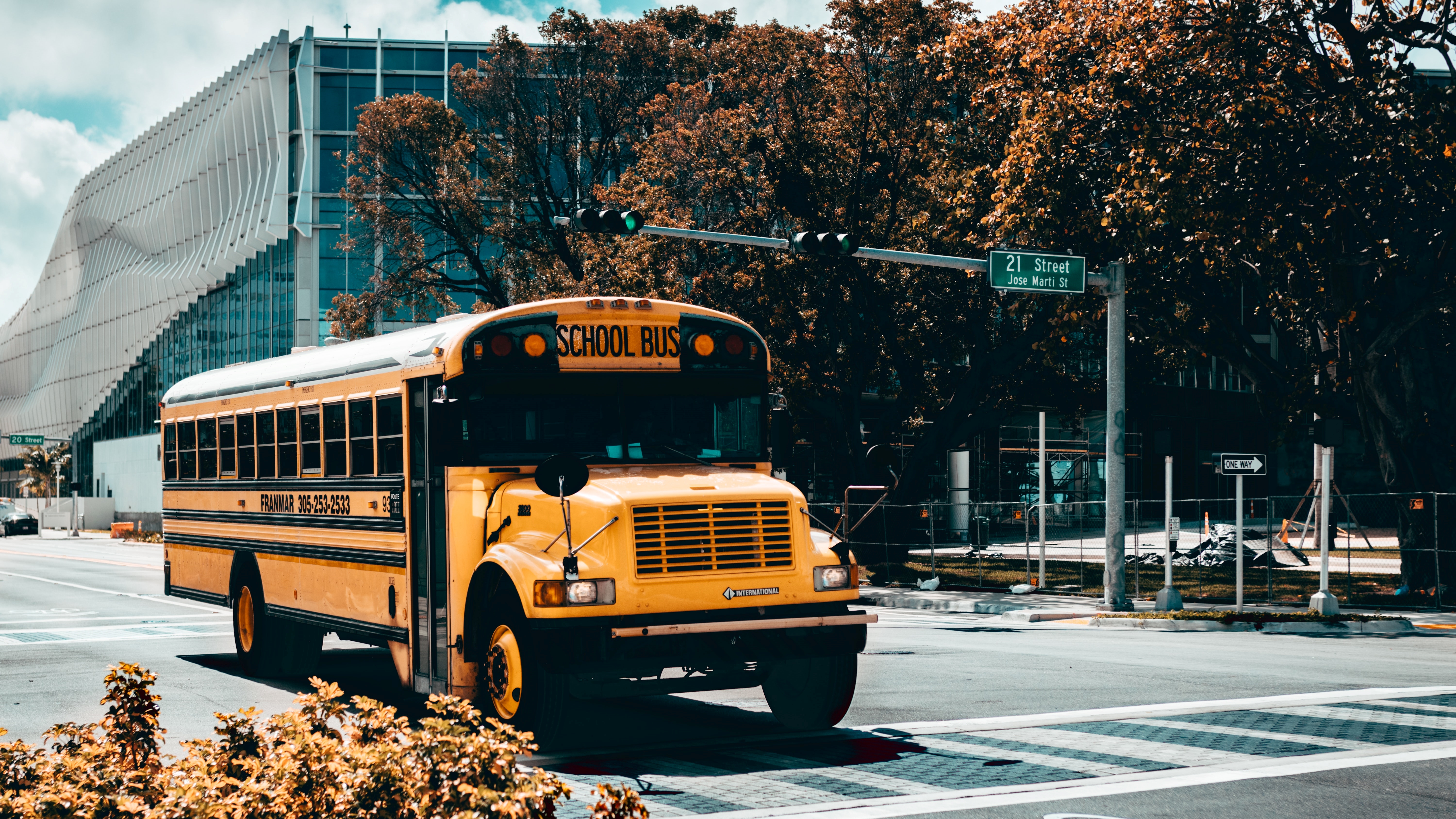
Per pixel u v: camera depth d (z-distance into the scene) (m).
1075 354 35.56
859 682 13.31
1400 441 25.17
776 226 33.91
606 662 8.88
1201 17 23.31
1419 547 25.00
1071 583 29.92
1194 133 23.45
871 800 7.80
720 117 33.41
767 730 10.45
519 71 43.66
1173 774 8.49
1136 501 26.27
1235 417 65.50
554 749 9.66
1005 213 25.83
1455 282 23.58
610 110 44.19
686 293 33.88
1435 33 22.89
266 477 13.87
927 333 35.12
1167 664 14.95
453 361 10.06
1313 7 23.08
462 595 9.98
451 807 5.12
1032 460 54.91
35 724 11.23
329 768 5.41
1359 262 23.62
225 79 79.50
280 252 70.50
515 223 44.34
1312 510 41.62
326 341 13.80
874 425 46.59
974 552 36.75
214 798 5.30
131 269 94.44
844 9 33.06
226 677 14.38
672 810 7.59
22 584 32.75
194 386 16.34
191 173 82.88
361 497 11.66
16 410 127.69
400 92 67.69
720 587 9.24
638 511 9.12
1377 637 19.41
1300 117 22.98
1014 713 11.17
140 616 23.28
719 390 10.74
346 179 66.56
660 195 33.78
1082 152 24.72
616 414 10.36
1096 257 26.22
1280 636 19.36
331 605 12.32
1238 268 27.08
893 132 33.16
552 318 10.25
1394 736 9.88
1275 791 7.97
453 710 5.72
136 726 6.67
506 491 9.84
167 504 17.03
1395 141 22.38
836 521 34.97
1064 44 25.66
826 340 35.06
